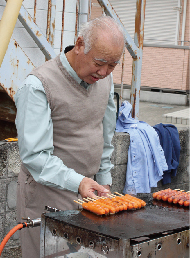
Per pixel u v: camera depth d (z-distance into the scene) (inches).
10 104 185.3
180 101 509.0
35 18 151.7
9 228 137.9
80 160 91.4
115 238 63.2
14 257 136.3
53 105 84.7
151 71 538.0
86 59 78.1
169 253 69.9
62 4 170.2
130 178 167.0
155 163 168.7
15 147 133.4
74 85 85.0
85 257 68.3
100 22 76.5
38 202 91.7
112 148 104.3
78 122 88.4
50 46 149.0
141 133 168.6
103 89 91.8
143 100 534.0
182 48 514.0
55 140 89.2
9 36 57.5
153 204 86.8
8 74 136.8
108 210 75.9
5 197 134.7
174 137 181.9
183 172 194.5
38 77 82.9
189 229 73.1
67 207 91.8
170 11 610.2
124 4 635.5
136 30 177.3
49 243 73.9
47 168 82.7
